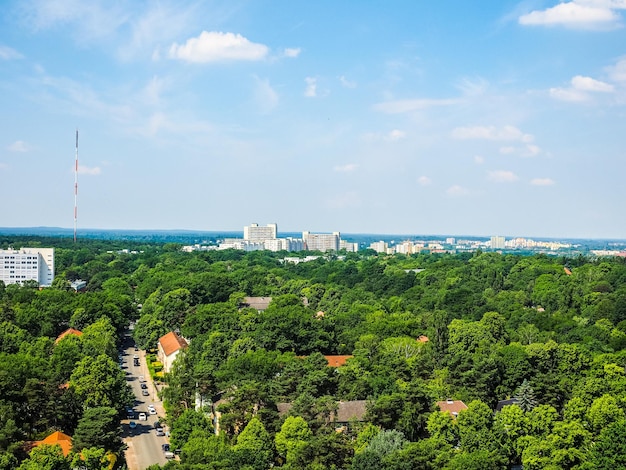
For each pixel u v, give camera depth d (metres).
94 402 176.25
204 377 184.62
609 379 189.00
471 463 136.75
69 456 136.38
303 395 162.00
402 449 143.50
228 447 148.38
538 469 144.88
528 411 173.00
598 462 138.62
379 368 198.38
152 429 187.12
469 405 158.12
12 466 133.25
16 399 166.12
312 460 141.25
